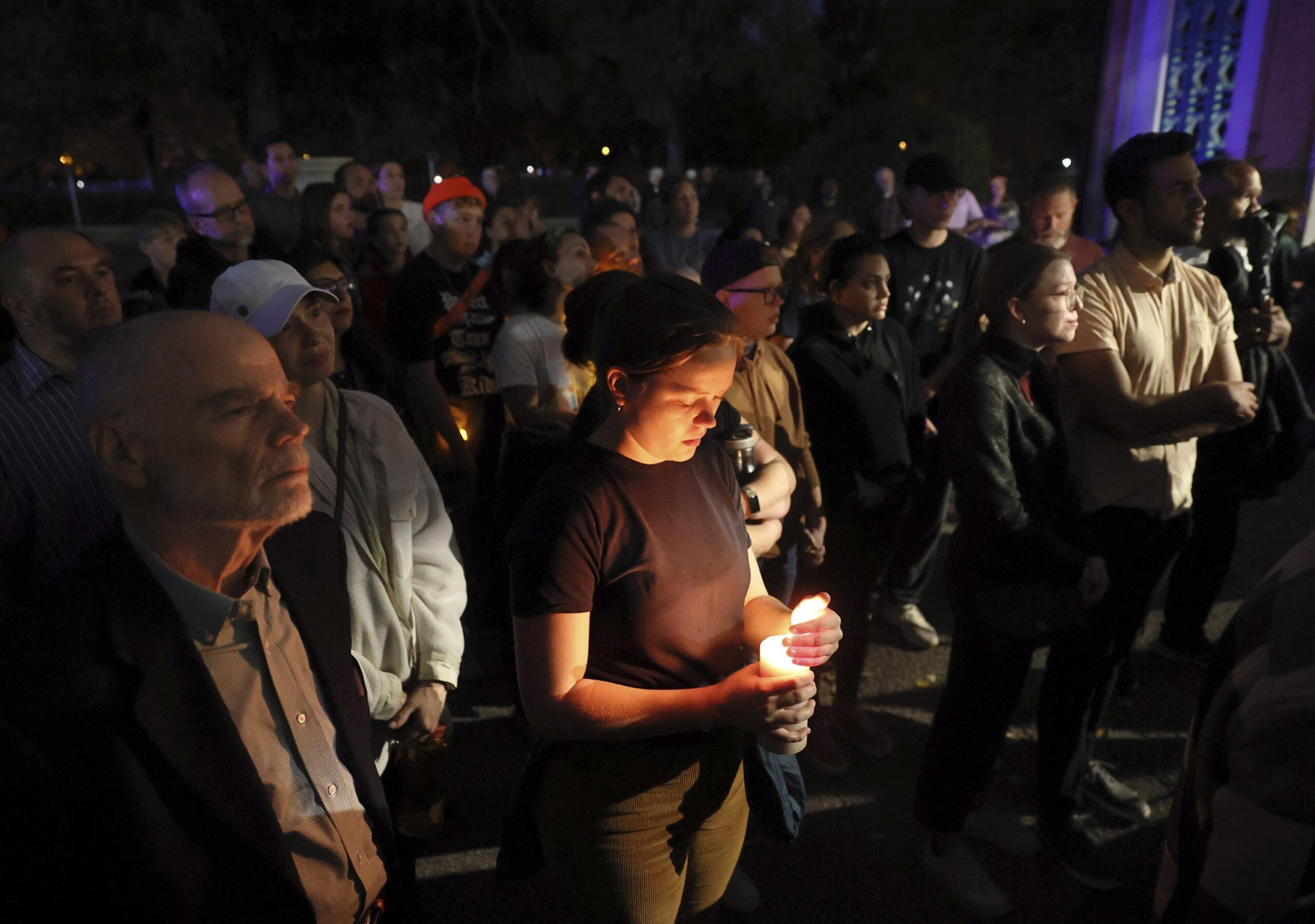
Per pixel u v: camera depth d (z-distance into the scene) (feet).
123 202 85.92
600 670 5.19
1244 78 23.49
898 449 9.95
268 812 4.07
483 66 81.35
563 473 4.95
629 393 4.77
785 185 50.49
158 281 15.01
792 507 9.50
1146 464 8.51
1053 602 7.47
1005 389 7.49
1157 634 13.48
